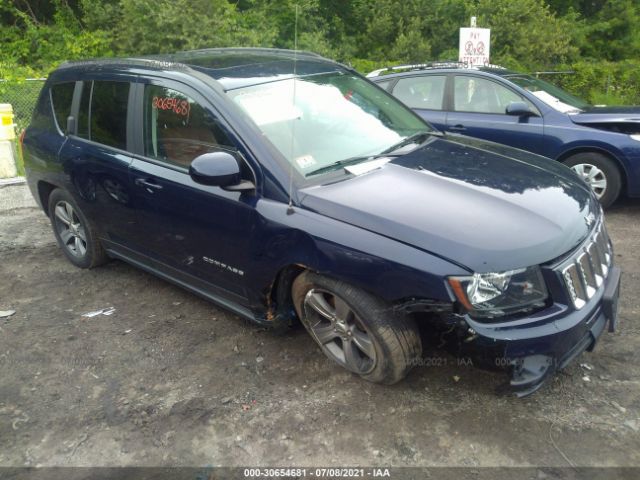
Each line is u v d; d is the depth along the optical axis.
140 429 3.01
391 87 7.12
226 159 3.10
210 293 3.81
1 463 2.83
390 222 2.82
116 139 4.09
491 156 3.69
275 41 16.55
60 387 3.38
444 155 3.62
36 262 5.26
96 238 4.71
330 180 3.20
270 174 3.17
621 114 5.88
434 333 2.86
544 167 3.61
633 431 2.80
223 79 3.58
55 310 4.32
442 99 6.77
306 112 3.62
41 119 4.92
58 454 2.87
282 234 3.08
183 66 3.81
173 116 3.66
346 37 18.98
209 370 3.47
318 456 2.76
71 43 16.70
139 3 15.09
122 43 16.58
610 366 3.29
